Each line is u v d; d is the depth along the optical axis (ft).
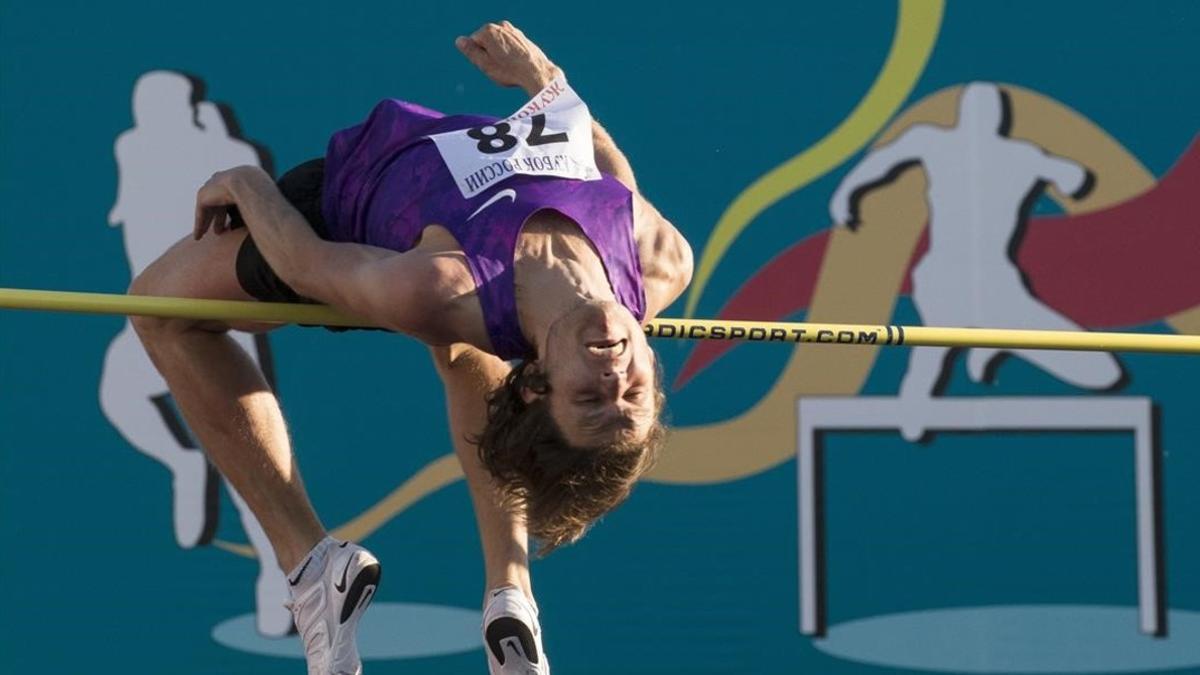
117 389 63.41
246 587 63.77
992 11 66.28
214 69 64.03
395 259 40.75
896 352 65.67
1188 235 66.18
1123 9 65.98
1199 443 65.82
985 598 65.41
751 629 65.00
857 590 65.26
